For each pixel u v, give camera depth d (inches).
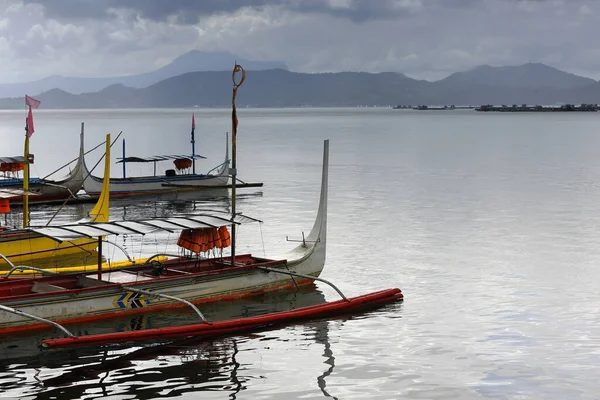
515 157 3587.6
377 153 3969.0
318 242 1079.6
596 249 1307.8
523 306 957.2
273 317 883.4
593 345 808.9
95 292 865.5
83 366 736.3
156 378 709.3
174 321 888.3
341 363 755.4
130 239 1475.1
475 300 986.1
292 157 3700.8
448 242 1382.9
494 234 1464.1
